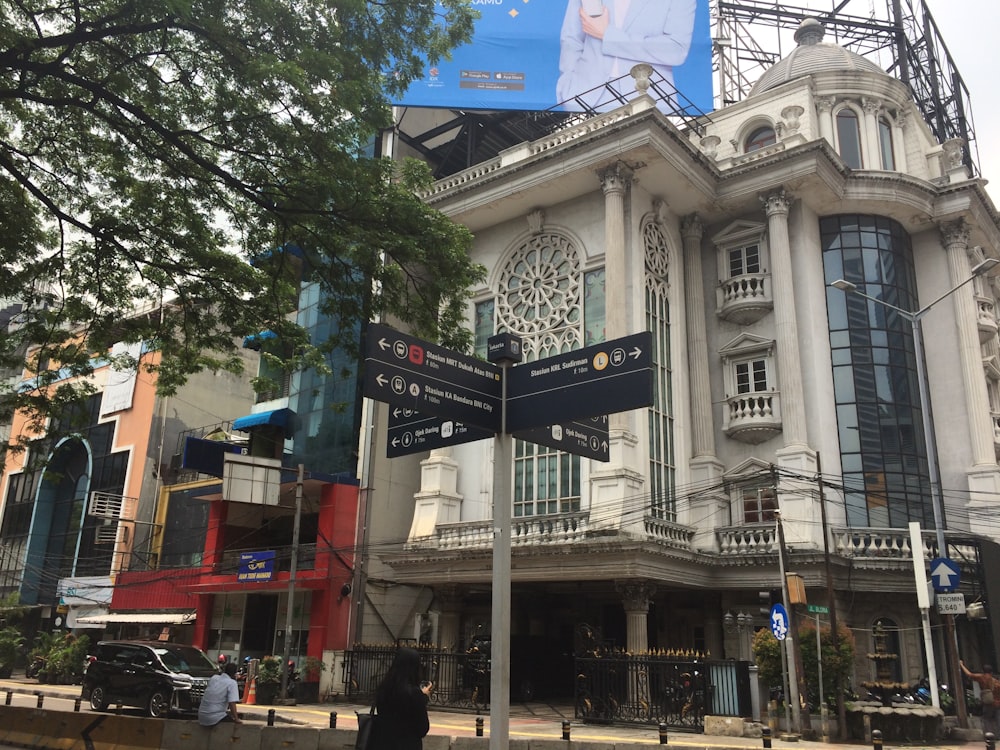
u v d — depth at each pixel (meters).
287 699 23.86
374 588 27.19
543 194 27.12
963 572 23.39
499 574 8.62
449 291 14.29
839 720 16.30
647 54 31.94
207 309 15.77
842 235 27.55
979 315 28.77
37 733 13.80
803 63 32.09
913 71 35.66
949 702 19.80
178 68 13.25
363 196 13.58
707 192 27.08
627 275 25.03
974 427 26.11
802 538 22.81
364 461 28.42
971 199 27.80
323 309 14.70
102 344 15.89
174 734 12.70
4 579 40.22
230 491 26.02
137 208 14.69
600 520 22.00
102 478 37.38
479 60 31.44
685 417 26.20
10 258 14.61
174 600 31.91
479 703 22.09
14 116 13.92
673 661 18.38
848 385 25.92
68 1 12.65
